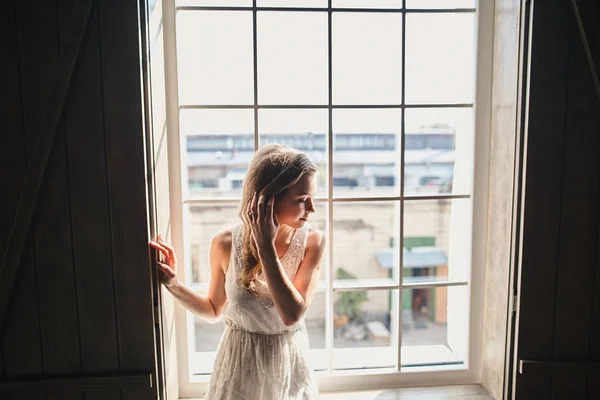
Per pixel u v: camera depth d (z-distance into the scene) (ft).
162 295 3.65
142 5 3.23
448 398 4.35
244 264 3.29
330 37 4.13
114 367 3.47
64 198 3.26
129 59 3.18
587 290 3.77
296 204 3.14
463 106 4.33
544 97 3.57
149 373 3.47
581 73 3.56
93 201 3.28
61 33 3.11
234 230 3.46
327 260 4.36
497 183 4.19
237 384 3.30
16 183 3.23
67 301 3.37
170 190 4.11
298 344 3.47
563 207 3.67
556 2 3.49
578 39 3.53
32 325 3.38
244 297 3.26
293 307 3.05
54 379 3.42
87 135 3.22
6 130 3.17
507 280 3.98
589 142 3.62
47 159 3.20
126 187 3.28
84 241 3.32
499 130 4.13
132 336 3.45
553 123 3.59
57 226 3.29
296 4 4.07
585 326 3.81
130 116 3.23
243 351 3.32
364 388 4.53
